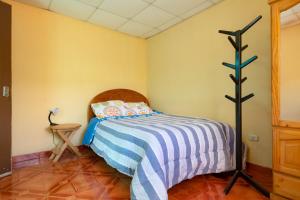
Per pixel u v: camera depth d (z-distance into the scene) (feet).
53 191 5.84
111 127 7.68
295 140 4.88
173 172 5.26
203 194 5.62
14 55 8.27
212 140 6.43
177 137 5.55
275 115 5.27
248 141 7.61
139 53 13.30
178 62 11.07
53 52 9.44
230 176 6.94
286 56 5.19
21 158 8.30
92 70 10.90
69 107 9.98
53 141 9.30
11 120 7.52
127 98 12.19
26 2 8.51
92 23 10.86
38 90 8.94
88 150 10.32
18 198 5.42
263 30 7.18
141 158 5.20
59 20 9.66
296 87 5.07
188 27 10.37
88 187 6.10
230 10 8.30
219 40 8.77
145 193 4.55
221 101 8.70
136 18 10.29
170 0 8.58
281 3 5.14
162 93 12.28
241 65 6.22
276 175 5.24
